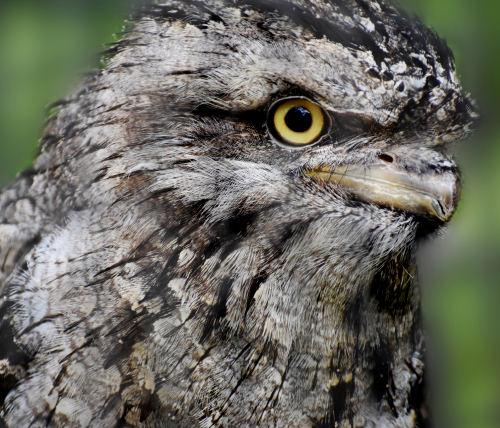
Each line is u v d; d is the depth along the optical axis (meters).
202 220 2.00
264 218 2.00
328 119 2.00
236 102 2.00
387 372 2.03
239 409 2.01
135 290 2.00
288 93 2.00
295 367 2.01
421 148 2.01
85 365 2.00
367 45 2.00
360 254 2.01
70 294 2.01
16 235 2.03
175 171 2.00
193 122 2.00
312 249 2.01
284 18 2.00
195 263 2.00
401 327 2.03
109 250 2.00
